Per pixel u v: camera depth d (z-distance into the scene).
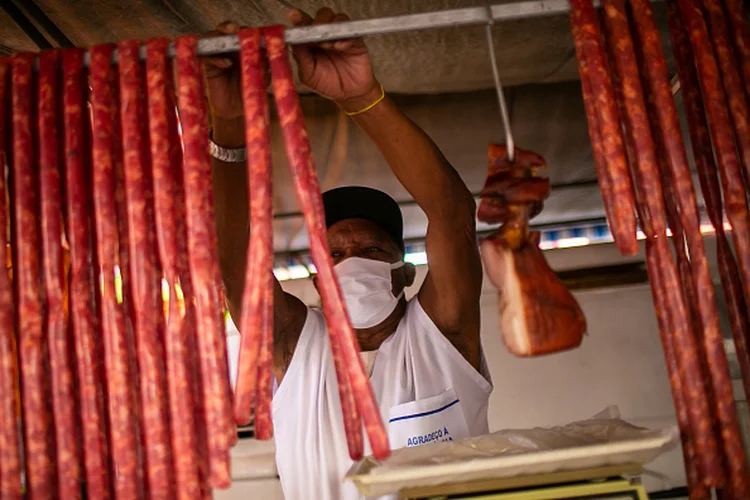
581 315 1.70
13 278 1.72
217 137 2.21
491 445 1.92
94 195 1.68
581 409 4.52
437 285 2.54
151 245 1.68
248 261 1.60
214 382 1.57
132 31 2.72
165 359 1.67
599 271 4.71
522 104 3.49
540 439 1.92
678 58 1.81
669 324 1.64
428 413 2.47
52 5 2.49
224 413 1.56
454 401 2.51
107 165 1.68
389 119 2.13
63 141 1.77
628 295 4.66
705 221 4.67
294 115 1.64
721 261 1.75
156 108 1.67
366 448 2.52
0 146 1.73
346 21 1.67
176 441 1.58
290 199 4.26
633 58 1.66
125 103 1.69
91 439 1.61
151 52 1.71
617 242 1.59
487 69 3.16
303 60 1.88
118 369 1.61
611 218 1.60
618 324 4.62
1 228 1.68
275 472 4.45
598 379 4.55
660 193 1.63
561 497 1.61
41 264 1.72
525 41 2.95
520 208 1.76
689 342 1.61
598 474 1.64
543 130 3.75
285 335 2.68
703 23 1.69
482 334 4.65
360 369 1.53
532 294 1.68
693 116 1.79
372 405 1.50
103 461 1.62
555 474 1.64
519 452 1.89
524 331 1.67
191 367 1.65
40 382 1.64
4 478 1.58
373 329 2.71
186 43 1.69
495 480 1.63
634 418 4.48
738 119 1.65
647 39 1.67
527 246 1.76
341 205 2.79
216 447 1.54
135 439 1.62
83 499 1.78
